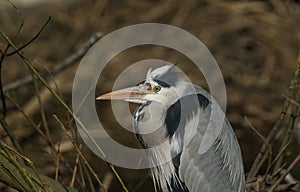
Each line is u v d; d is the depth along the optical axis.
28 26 13.93
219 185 7.27
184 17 14.85
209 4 14.97
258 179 7.82
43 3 14.06
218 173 7.26
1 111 11.59
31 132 11.56
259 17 14.80
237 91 13.77
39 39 13.93
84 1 14.69
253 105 13.55
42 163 10.59
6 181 6.19
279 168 7.74
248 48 14.50
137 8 14.91
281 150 7.91
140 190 11.09
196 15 14.87
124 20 14.66
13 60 12.95
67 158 10.76
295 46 14.48
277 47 14.48
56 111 12.12
